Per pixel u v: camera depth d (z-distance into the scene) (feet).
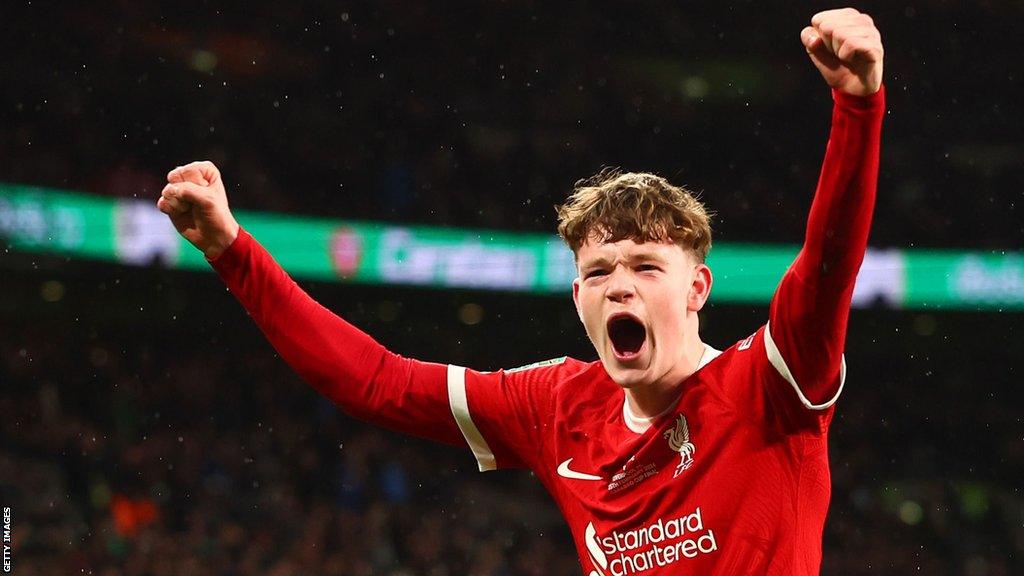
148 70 56.24
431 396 8.68
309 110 59.88
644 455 7.73
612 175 8.93
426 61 64.13
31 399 46.37
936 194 64.49
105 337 50.47
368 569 42.96
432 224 58.70
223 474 46.19
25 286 48.39
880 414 61.62
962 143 66.28
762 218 63.41
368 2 61.52
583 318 7.87
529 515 50.29
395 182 59.16
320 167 58.08
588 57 66.44
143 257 48.67
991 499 56.90
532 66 65.77
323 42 61.26
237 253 8.43
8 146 49.03
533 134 64.44
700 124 66.49
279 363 53.52
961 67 67.77
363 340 8.75
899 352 62.69
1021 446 60.08
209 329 52.70
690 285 7.86
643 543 7.65
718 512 7.38
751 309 61.36
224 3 58.49
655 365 7.61
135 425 48.32
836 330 6.93
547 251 56.59
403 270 55.01
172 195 8.24
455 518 48.73
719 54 66.85
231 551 40.81
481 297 57.57
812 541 7.43
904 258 61.11
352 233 54.80
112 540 39.88
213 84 57.82
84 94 54.03
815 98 66.74
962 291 60.34
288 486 46.85
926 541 53.01
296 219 54.85
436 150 61.57
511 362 60.03
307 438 50.62
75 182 49.32
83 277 48.85
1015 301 59.67
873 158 6.65
